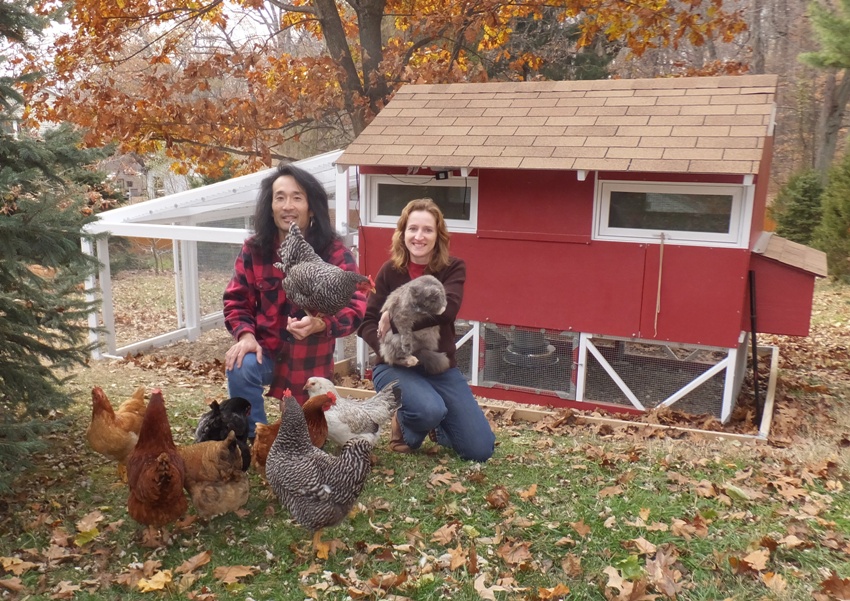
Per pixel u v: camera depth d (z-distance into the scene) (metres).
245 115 13.09
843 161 15.26
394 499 4.54
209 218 9.99
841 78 23.41
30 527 4.02
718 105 6.71
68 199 4.83
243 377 4.73
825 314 12.55
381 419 4.85
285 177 4.80
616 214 6.69
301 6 14.20
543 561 3.79
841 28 12.86
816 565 3.79
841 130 28.16
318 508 3.74
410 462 5.21
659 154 6.18
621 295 6.71
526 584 3.59
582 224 6.75
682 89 7.10
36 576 3.55
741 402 7.54
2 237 4.14
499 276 7.14
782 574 3.69
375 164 6.97
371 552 3.85
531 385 7.31
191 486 3.98
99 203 12.61
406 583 3.55
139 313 10.27
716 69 13.90
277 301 4.93
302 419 3.93
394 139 7.28
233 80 21.86
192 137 13.53
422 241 5.02
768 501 4.61
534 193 6.87
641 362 6.98
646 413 6.84
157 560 3.72
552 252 6.90
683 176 6.25
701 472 5.12
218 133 13.37
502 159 6.60
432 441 5.67
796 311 6.52
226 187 8.91
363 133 7.49
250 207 10.30
